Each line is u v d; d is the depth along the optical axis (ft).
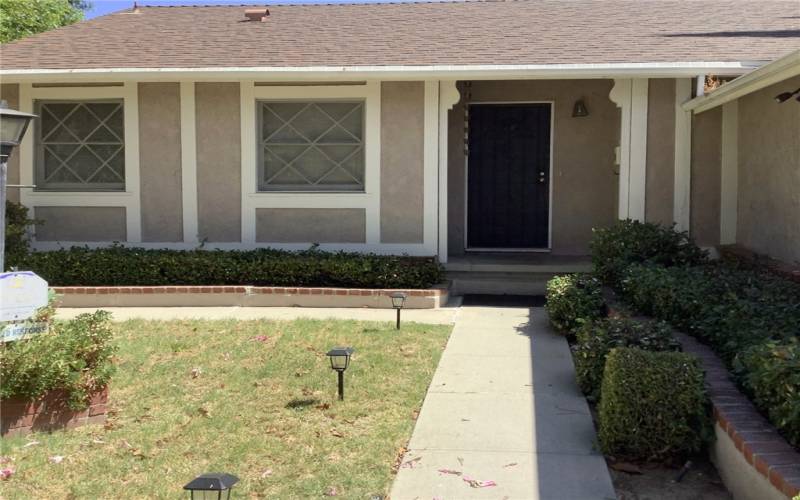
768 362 14.57
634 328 19.80
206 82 34.63
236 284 32.78
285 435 17.02
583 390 19.94
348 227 34.65
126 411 18.71
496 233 39.83
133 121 35.06
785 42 33.24
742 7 40.45
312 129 34.88
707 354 19.08
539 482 14.76
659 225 31.83
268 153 35.14
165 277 32.89
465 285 34.71
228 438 16.88
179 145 35.01
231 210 35.06
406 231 34.37
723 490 14.51
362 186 34.76
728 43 33.60
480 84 38.93
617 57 32.45
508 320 28.86
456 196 39.29
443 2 44.16
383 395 19.65
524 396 19.81
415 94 33.88
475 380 21.17
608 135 38.47
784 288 22.79
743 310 19.62
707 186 33.76
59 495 14.29
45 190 35.76
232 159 34.88
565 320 25.89
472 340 25.67
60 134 35.91
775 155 29.22
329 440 16.70
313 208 34.73
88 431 17.47
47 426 17.48
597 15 40.09
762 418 14.65
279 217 34.94
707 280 24.21
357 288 32.09
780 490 11.98
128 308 31.81
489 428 17.57
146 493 14.29
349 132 34.71
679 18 38.88
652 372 15.42
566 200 39.06
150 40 38.22
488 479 14.89
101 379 17.90
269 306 31.78
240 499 14.01
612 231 30.96
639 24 38.01
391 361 22.71
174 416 18.25
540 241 39.58
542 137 39.19
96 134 35.76
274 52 35.40
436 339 25.45
